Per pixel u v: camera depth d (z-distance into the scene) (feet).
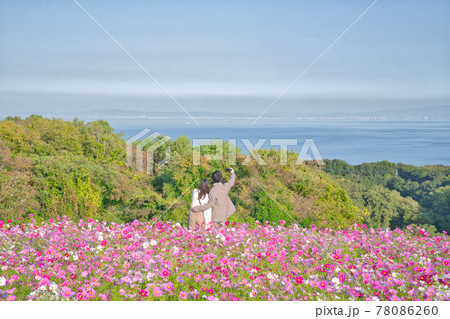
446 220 44.06
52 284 11.21
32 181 33.30
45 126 52.21
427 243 19.67
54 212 31.78
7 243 16.14
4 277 12.35
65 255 13.96
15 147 44.98
